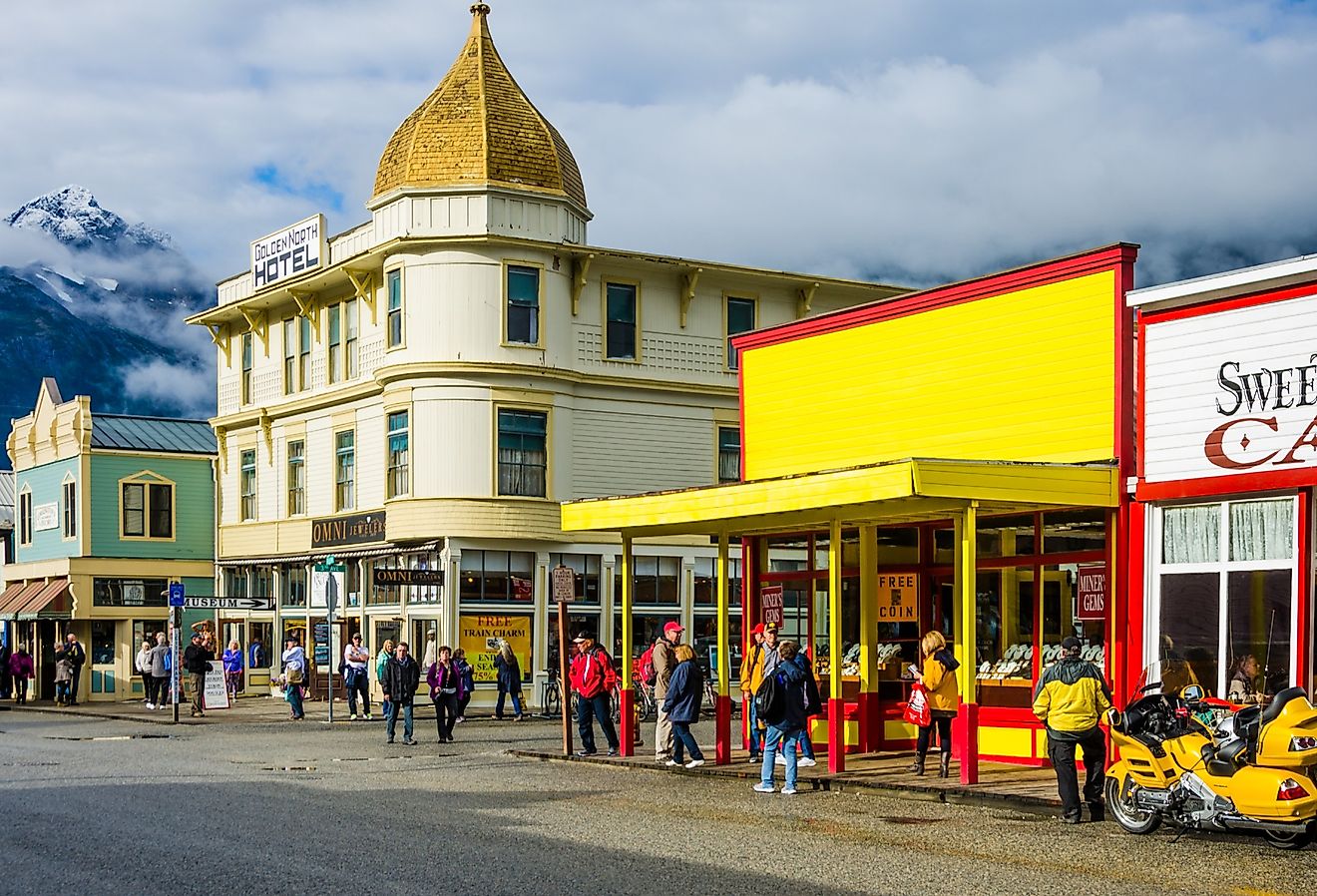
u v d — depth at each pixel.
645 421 39.81
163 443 48.94
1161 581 17.55
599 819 15.51
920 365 21.00
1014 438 19.52
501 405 37.59
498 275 37.69
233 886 11.49
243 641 46.03
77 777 19.92
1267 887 11.79
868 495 17.50
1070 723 15.28
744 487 19.84
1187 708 14.68
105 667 47.38
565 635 23.42
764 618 23.69
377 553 39.16
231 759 23.11
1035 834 14.53
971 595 17.56
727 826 15.04
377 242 39.00
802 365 22.98
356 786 18.81
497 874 12.05
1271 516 16.47
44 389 50.75
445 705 27.27
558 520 38.19
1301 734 13.34
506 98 38.88
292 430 43.88
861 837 14.30
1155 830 14.58
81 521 47.16
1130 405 18.20
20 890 11.34
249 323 45.50
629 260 39.16
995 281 19.91
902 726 22.17
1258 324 16.61
